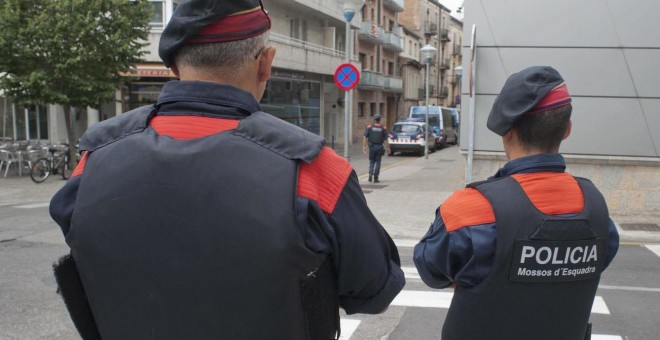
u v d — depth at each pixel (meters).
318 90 31.17
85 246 1.25
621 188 9.39
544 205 1.69
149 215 1.19
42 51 14.07
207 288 1.17
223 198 1.18
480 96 9.78
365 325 4.46
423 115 32.94
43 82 13.87
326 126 33.84
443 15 63.16
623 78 9.19
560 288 1.68
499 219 1.65
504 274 1.65
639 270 6.10
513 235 1.64
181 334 1.21
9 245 7.36
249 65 1.35
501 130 1.84
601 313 4.71
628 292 5.29
